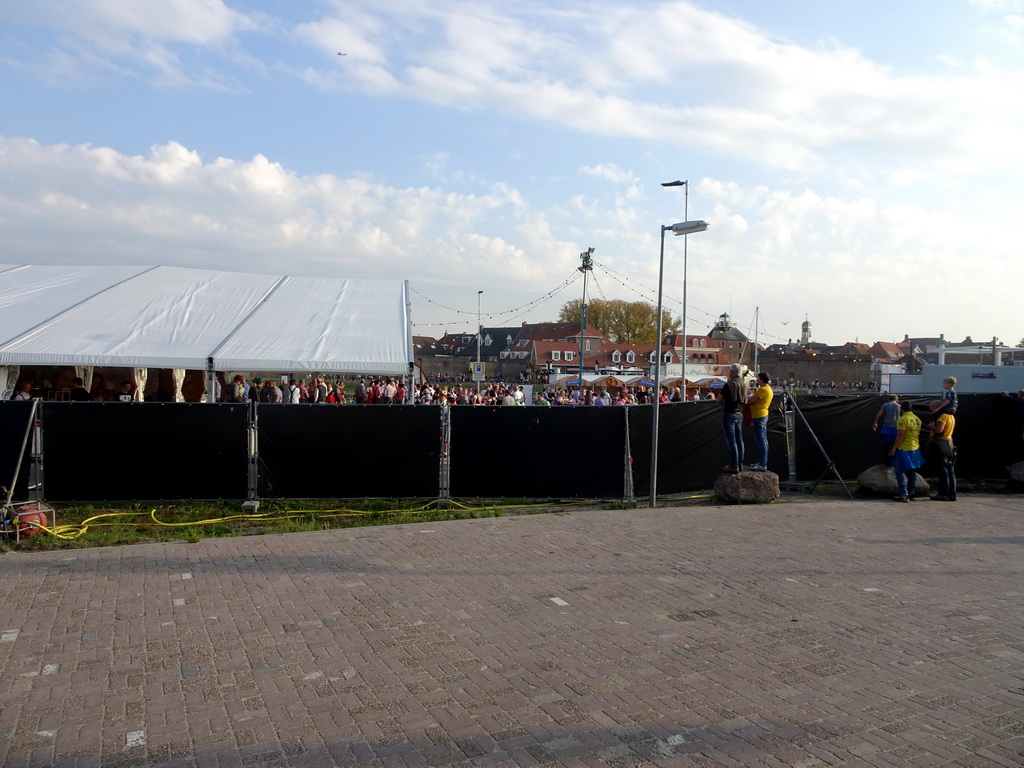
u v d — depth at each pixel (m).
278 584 6.86
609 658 5.09
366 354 14.49
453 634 5.55
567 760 3.74
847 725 4.12
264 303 17.42
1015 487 13.02
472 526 9.54
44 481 10.66
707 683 4.68
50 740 3.93
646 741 3.93
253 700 4.42
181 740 3.93
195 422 10.95
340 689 4.58
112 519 10.23
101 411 10.75
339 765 3.69
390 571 7.32
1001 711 4.31
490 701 4.41
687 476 12.12
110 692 4.52
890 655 5.16
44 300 16.41
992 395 13.52
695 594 6.59
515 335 108.56
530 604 6.28
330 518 10.63
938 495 11.94
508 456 11.47
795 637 5.51
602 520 9.94
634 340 97.25
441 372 89.00
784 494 12.37
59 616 5.92
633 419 11.57
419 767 3.66
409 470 11.34
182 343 14.45
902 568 7.52
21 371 17.16
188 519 10.27
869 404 13.06
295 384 20.09
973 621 5.89
